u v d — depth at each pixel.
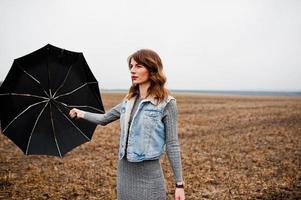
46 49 2.94
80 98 3.25
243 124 20.11
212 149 11.92
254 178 7.90
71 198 6.25
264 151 11.55
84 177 7.78
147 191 2.65
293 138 14.64
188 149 11.89
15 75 2.90
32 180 7.41
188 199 6.38
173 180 7.63
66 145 3.20
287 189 7.06
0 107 2.94
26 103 3.06
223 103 45.94
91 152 11.04
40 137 3.13
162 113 2.65
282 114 27.28
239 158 10.29
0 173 7.99
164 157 10.20
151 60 2.63
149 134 2.63
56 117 3.18
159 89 2.67
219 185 7.31
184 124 19.83
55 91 3.11
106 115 3.02
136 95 2.79
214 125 19.47
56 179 7.57
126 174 2.71
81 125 3.29
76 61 3.09
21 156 10.24
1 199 6.08
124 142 2.70
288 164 9.46
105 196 6.40
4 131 3.01
